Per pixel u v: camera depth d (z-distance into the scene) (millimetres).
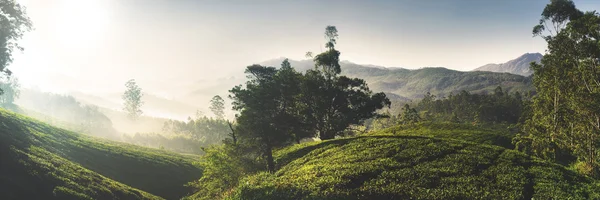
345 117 70125
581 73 45031
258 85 44375
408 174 26375
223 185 38312
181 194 54156
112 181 42781
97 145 62844
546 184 23922
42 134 53594
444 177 25562
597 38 44094
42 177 33594
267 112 42688
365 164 30000
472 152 31672
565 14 53719
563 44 49625
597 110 39312
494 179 24969
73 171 39188
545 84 52969
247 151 42000
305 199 23875
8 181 30125
